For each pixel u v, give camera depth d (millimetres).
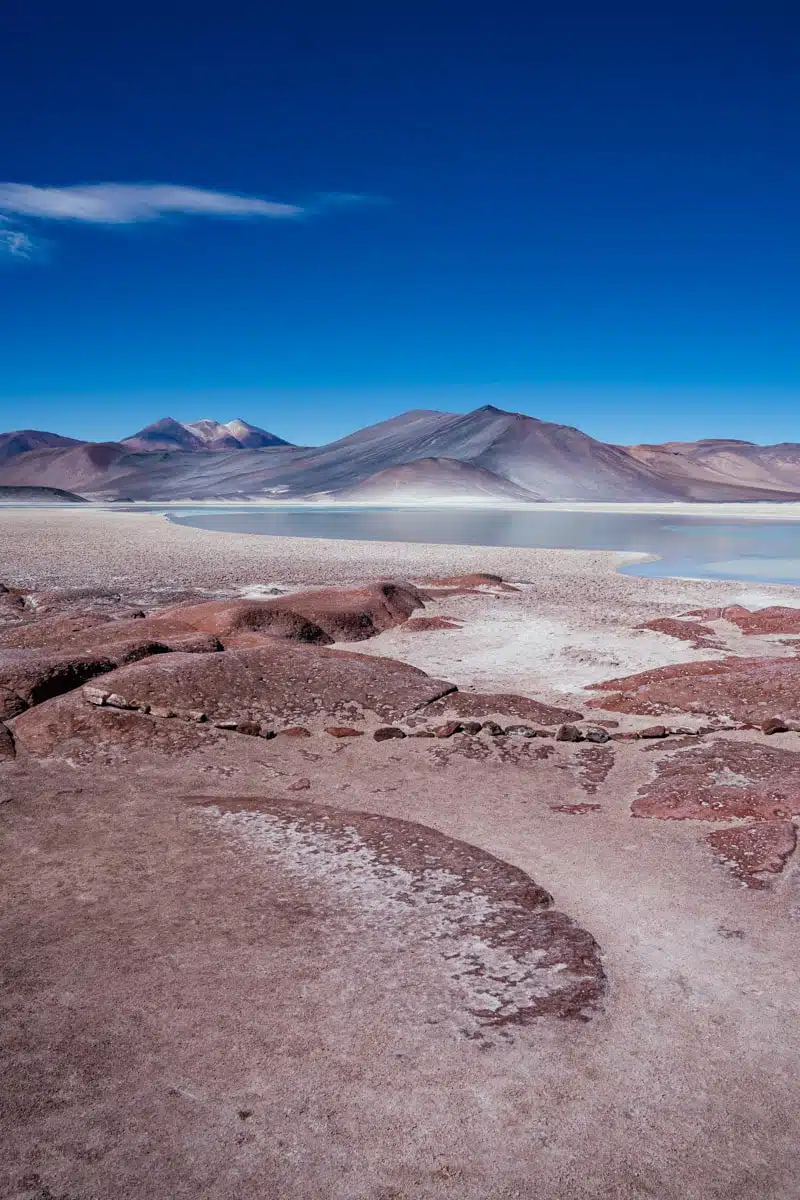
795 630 14328
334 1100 3314
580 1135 3172
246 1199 2883
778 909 4867
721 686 9414
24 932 4566
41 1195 2891
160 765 7359
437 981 4098
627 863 5520
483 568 28375
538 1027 3758
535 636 13953
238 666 9188
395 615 15281
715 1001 3996
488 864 5406
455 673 11398
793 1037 3744
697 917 4789
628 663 11898
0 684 8656
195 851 5629
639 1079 3463
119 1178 2963
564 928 4594
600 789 6949
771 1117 3281
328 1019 3797
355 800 6723
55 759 7426
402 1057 3551
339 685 9141
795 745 7980
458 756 7727
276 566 28766
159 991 4004
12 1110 3262
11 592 19047
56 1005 3904
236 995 3973
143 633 12086
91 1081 3412
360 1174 2986
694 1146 3133
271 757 7648
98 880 5195
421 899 4938
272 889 5070
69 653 9969
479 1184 2951
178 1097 3328
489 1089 3381
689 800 6422
